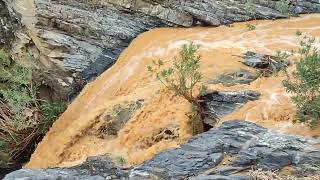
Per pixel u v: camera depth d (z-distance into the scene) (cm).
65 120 1579
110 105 1365
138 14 1698
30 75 1734
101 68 1703
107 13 1702
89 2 1694
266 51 1442
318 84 1070
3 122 1689
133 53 1630
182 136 1213
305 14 1694
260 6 1681
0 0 1836
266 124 1108
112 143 1304
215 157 998
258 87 1258
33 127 1666
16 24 1778
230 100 1225
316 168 930
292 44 1476
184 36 1627
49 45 1706
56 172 1065
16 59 1802
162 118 1259
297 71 1142
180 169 988
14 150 1661
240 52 1454
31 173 1047
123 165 1166
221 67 1369
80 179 1027
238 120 1118
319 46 1447
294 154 964
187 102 1261
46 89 1800
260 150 987
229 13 1677
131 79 1542
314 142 1002
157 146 1205
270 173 933
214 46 1521
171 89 1265
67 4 1694
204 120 1253
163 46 1598
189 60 1267
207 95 1253
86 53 1708
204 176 945
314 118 1061
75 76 1719
